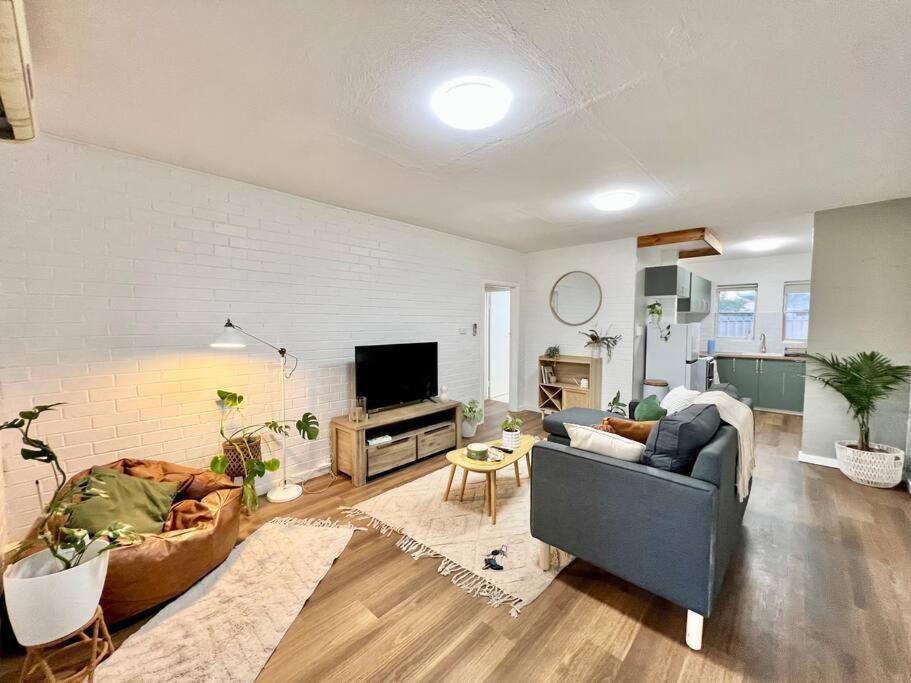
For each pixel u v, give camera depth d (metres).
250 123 1.95
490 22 1.28
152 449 2.45
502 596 1.86
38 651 1.26
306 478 3.23
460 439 3.97
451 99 1.67
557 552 2.22
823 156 2.27
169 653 1.55
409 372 3.79
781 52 1.40
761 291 6.17
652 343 4.79
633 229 4.18
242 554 2.18
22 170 2.01
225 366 2.76
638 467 1.70
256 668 1.48
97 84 1.62
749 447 2.19
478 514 2.64
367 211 3.50
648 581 1.65
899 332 3.16
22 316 2.03
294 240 3.10
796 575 2.00
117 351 2.31
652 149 2.20
